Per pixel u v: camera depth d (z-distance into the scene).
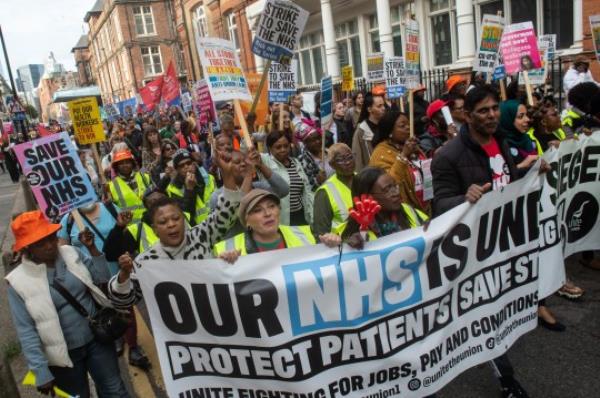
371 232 2.92
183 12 31.48
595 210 4.08
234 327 2.53
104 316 2.94
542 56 8.73
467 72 12.14
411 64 5.65
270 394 2.58
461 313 2.79
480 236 2.80
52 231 2.80
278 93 6.40
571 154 3.88
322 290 2.51
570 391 3.25
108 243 3.62
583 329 3.92
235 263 2.47
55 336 2.80
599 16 6.74
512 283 2.96
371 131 5.63
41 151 3.63
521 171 3.32
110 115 22.81
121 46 49.09
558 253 3.29
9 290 2.79
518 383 3.15
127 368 4.39
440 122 5.29
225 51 4.48
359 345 2.57
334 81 17.91
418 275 2.63
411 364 2.64
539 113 4.64
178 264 2.50
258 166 4.11
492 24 6.02
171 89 11.74
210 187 5.18
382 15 14.48
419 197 4.02
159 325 2.59
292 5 4.89
